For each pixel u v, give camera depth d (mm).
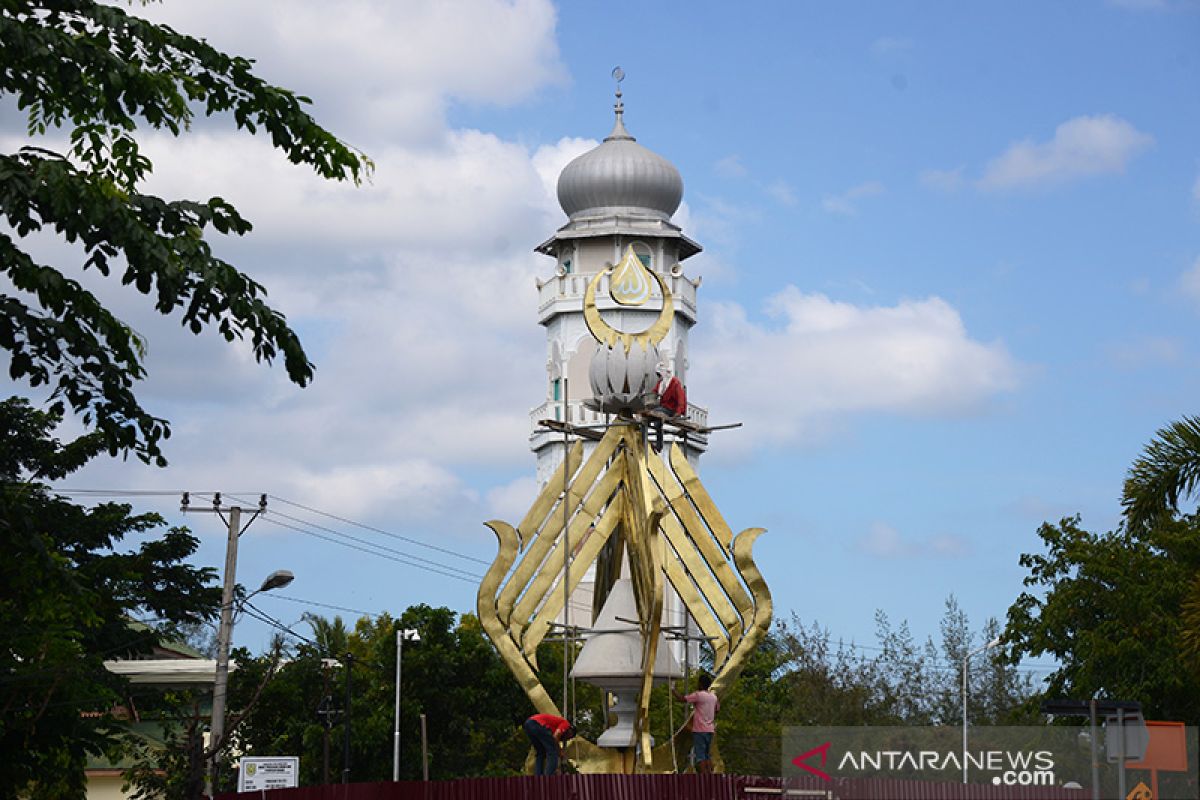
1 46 23688
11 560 29359
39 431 55812
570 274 90000
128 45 25328
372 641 73375
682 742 31953
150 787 59688
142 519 59375
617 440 33312
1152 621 46406
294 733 64375
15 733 36062
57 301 24312
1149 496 31703
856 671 58594
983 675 59656
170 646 83750
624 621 32344
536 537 33000
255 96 25453
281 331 24578
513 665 32188
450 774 63969
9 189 23125
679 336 91125
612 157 92125
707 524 33594
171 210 24734
